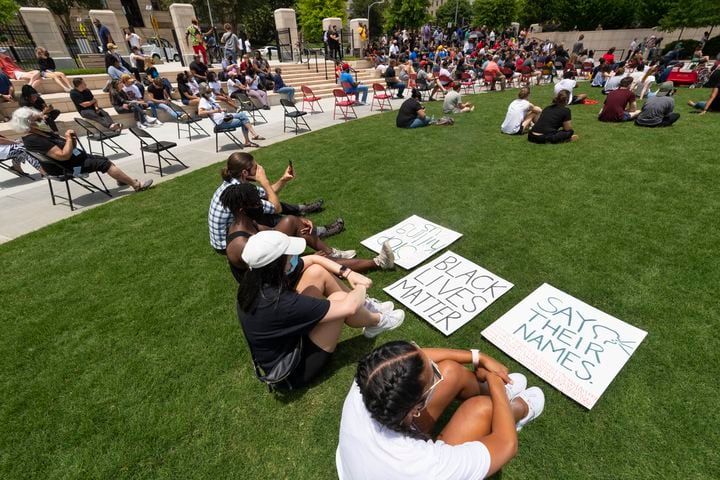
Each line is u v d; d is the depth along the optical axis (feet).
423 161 19.39
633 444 5.98
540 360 7.54
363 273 10.73
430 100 40.19
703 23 66.90
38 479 6.07
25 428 6.89
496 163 18.24
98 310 9.93
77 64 46.60
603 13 90.63
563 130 20.53
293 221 10.46
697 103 26.86
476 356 5.91
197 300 10.14
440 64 59.47
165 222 14.66
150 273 11.42
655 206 12.99
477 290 9.64
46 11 42.70
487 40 90.89
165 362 8.21
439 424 6.45
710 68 41.88
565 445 6.05
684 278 9.39
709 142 19.19
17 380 7.95
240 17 117.50
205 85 35.29
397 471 3.73
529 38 97.35
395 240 12.25
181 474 6.07
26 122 14.48
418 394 3.67
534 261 10.58
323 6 111.75
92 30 52.70
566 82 32.89
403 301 9.49
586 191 14.49
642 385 6.88
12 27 46.52
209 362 8.16
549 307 8.84
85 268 11.82
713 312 8.30
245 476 6.01
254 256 5.70
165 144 19.80
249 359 8.20
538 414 6.27
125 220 14.96
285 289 6.10
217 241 9.87
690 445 5.90
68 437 6.71
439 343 8.23
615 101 23.94
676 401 6.56
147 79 35.65
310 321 6.17
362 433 3.91
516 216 13.04
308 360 6.82
